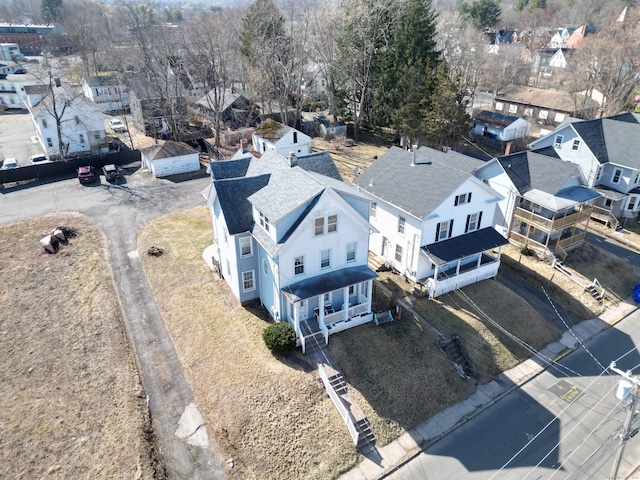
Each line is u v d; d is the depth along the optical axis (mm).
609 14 123000
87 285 32031
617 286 34938
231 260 29281
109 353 26047
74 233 38938
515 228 39406
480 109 81250
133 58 79062
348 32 62875
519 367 27172
